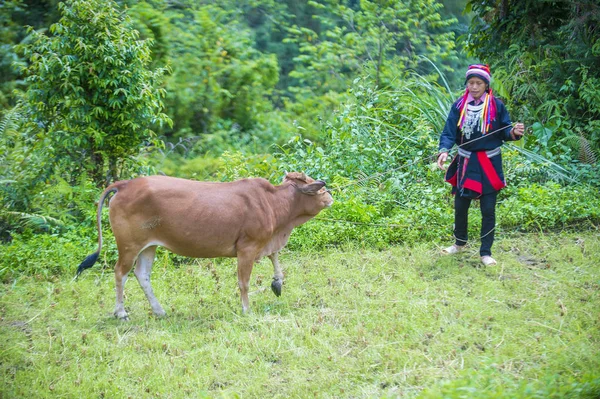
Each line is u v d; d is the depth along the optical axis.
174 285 7.14
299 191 6.61
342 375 5.14
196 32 14.11
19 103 9.48
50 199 8.55
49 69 8.35
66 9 8.42
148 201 6.07
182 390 5.06
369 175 9.36
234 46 14.23
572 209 8.27
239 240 6.29
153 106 8.88
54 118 8.71
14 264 7.53
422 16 16.77
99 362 5.55
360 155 9.52
